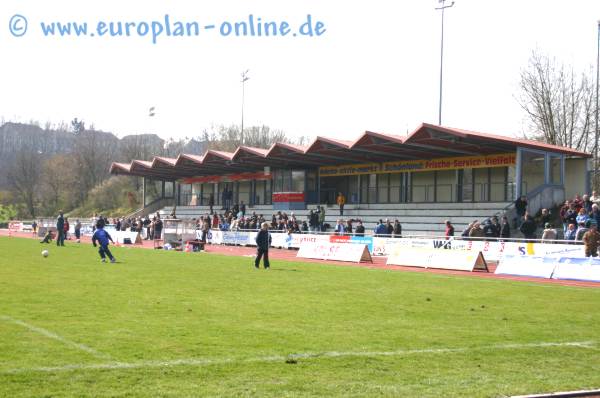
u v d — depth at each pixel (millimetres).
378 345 9875
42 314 11844
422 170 47125
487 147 39562
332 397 6965
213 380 7539
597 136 52781
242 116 75375
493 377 8117
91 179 103062
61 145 151750
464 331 11367
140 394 6875
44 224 61125
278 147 47812
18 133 146375
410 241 32844
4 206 100500
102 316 11812
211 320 11734
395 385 7570
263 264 27219
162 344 9430
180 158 58469
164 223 40781
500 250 29047
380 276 22641
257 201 62156
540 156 38750
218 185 67062
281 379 7680
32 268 22062
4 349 8836
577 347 10227
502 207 39250
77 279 18469
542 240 27234
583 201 31312
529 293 18125
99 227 26422
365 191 51969
